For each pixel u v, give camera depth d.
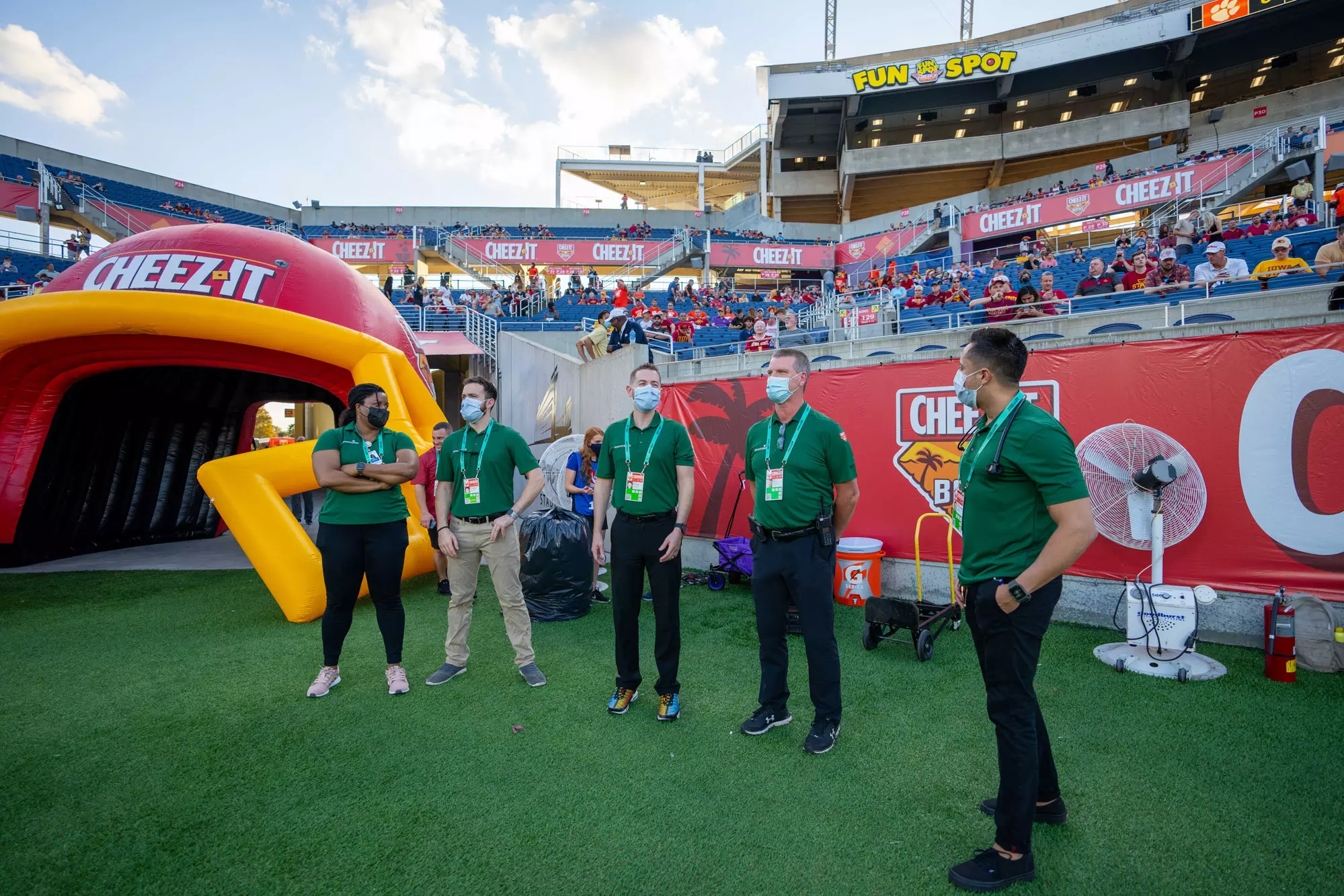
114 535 8.77
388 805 2.47
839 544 5.25
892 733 3.00
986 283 14.80
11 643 4.46
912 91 31.19
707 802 2.47
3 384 6.70
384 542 3.52
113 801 2.50
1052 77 30.00
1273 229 12.93
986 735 2.97
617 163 41.00
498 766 2.75
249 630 4.73
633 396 3.18
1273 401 3.99
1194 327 5.24
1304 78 27.52
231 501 5.06
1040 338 8.21
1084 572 4.50
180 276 6.53
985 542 2.04
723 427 6.47
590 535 5.67
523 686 3.64
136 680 3.75
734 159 40.16
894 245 25.70
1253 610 4.00
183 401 9.27
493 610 5.27
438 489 3.65
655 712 3.27
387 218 34.75
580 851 2.19
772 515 2.90
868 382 5.52
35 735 3.06
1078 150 29.88
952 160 30.84
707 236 26.80
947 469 5.18
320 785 2.62
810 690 2.90
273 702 3.44
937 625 4.16
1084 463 4.49
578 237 34.69
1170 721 3.01
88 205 26.73
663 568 3.15
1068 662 3.77
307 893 2.00
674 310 21.23
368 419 3.45
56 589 6.11
